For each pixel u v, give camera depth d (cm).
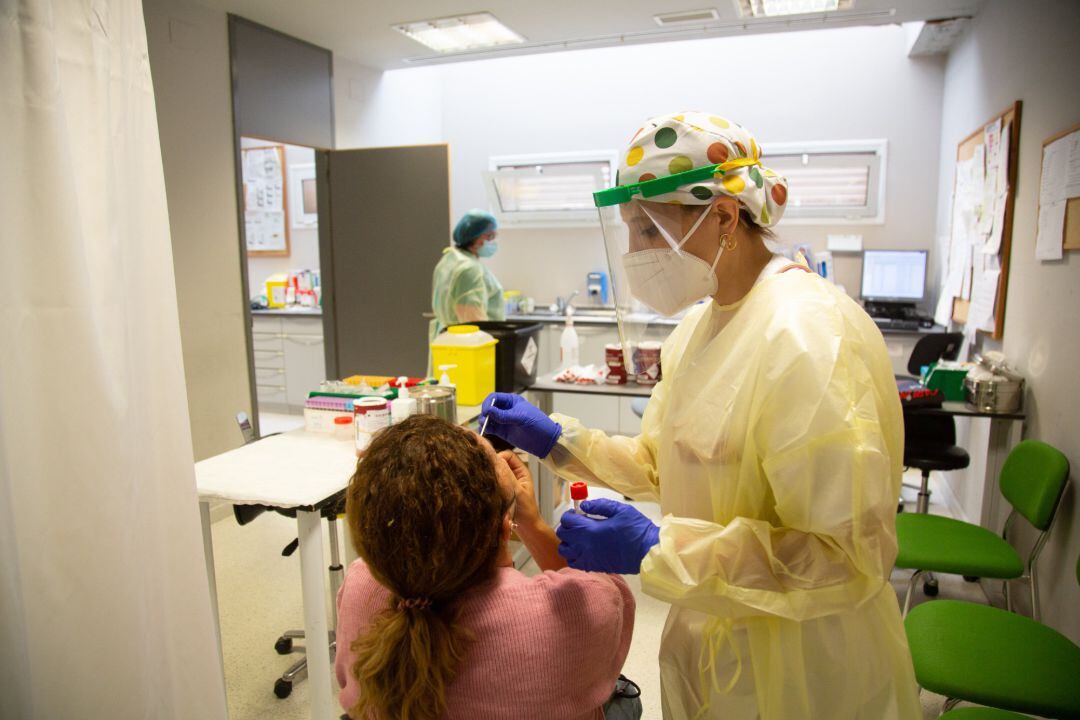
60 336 107
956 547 204
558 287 544
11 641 108
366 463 80
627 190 103
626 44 410
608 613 89
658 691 211
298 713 201
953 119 405
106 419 112
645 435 135
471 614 84
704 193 98
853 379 86
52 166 104
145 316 122
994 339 294
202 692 133
